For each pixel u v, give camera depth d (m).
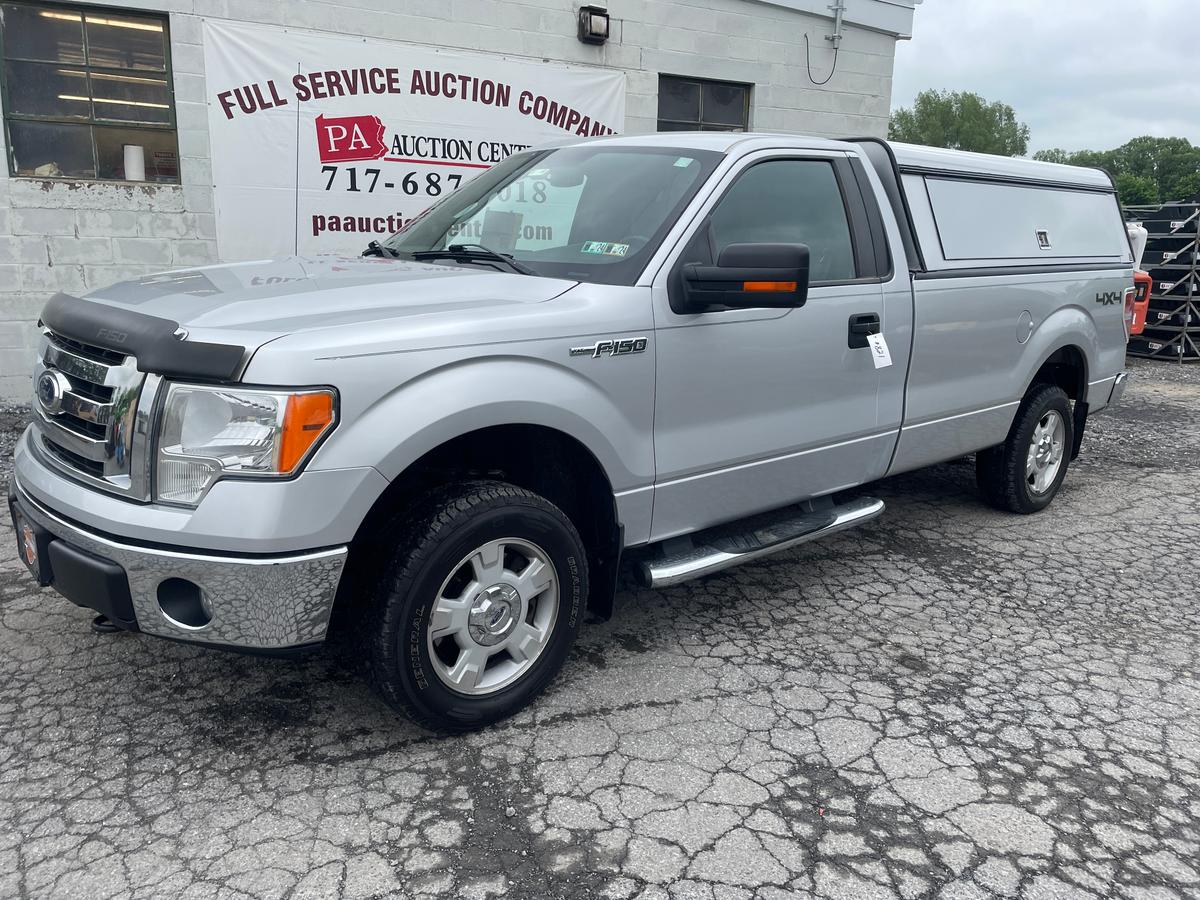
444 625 2.78
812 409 3.78
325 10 7.80
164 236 7.63
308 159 7.96
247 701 3.12
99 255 7.47
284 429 2.40
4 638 3.51
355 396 2.49
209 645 2.54
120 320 2.65
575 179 3.73
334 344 2.48
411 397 2.60
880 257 4.06
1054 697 3.30
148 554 2.46
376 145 8.21
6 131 7.07
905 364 4.18
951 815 2.60
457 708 2.85
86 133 7.36
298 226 8.05
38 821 2.48
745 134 3.82
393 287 2.95
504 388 2.75
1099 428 8.27
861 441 4.06
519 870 2.33
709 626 3.83
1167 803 2.69
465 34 8.41
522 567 3.02
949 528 5.23
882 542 4.96
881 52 10.88
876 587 4.31
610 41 9.17
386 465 2.55
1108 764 2.88
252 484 2.42
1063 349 5.36
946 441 4.59
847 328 3.83
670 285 3.21
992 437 4.94
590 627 3.79
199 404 2.44
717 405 3.40
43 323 3.08
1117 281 5.67
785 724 3.06
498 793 2.64
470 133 8.63
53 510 2.72
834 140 4.12
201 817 2.51
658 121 9.84
